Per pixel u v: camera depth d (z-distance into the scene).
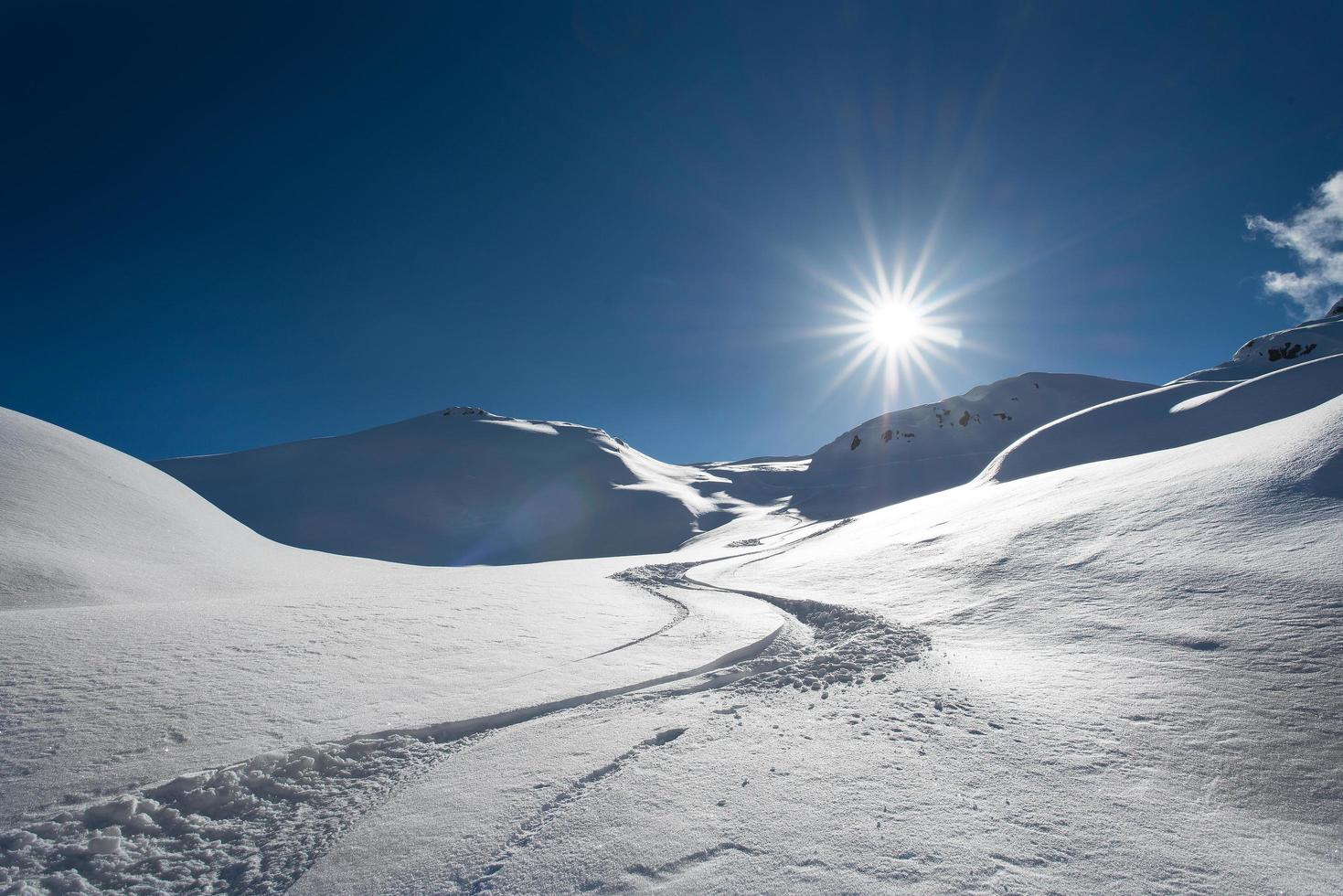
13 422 23.23
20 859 4.06
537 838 4.09
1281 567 7.70
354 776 5.39
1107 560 10.28
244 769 5.30
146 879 3.99
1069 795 4.20
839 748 5.25
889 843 3.70
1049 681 6.45
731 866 3.57
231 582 18.41
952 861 3.47
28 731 5.88
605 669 8.51
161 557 18.78
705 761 5.14
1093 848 3.59
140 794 4.87
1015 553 12.45
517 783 4.98
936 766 4.74
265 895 3.79
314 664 8.52
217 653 8.78
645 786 4.70
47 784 4.97
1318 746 4.54
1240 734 4.83
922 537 18.12
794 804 4.27
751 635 10.85
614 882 3.53
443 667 8.63
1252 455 12.14
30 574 13.72
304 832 4.50
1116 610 8.30
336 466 95.38
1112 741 4.98
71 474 21.73
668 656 9.36
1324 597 6.66
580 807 4.45
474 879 3.72
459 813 4.55
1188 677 5.94
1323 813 3.90
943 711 5.96
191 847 4.35
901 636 9.28
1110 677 6.32
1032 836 3.73
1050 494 17.17
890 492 68.50
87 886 3.88
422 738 6.18
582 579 22.66
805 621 12.32
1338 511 8.51
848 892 3.25
